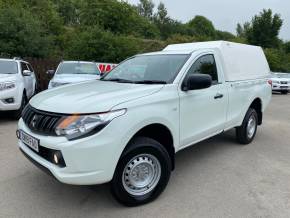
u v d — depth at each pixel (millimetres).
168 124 3619
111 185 3221
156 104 3475
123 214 3266
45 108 3225
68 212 3289
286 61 37656
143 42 35094
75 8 51281
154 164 3500
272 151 5641
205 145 5918
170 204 3498
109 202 3518
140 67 4488
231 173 4484
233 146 5875
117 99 3207
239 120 5480
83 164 2906
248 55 5891
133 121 3154
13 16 17578
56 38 27906
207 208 3420
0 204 3412
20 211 3277
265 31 42000
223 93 4758
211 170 4590
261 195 3770
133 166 3314
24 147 3527
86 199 3580
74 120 2945
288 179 4309
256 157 5254
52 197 3609
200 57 4402
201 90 4242
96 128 2939
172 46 5715
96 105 3045
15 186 3867
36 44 18078
